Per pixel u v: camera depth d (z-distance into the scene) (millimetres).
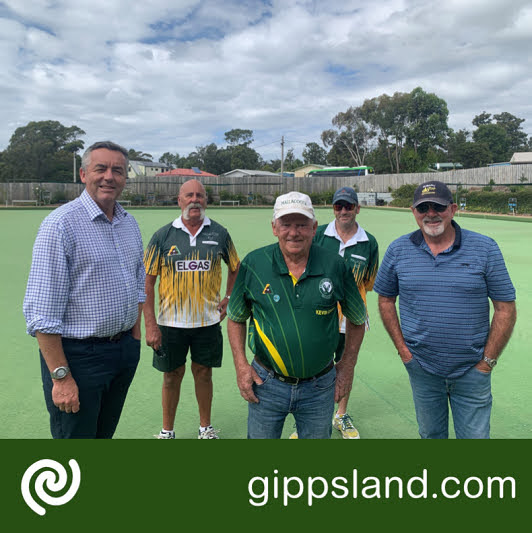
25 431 2889
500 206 24734
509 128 91000
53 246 1855
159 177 37031
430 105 55750
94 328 1965
